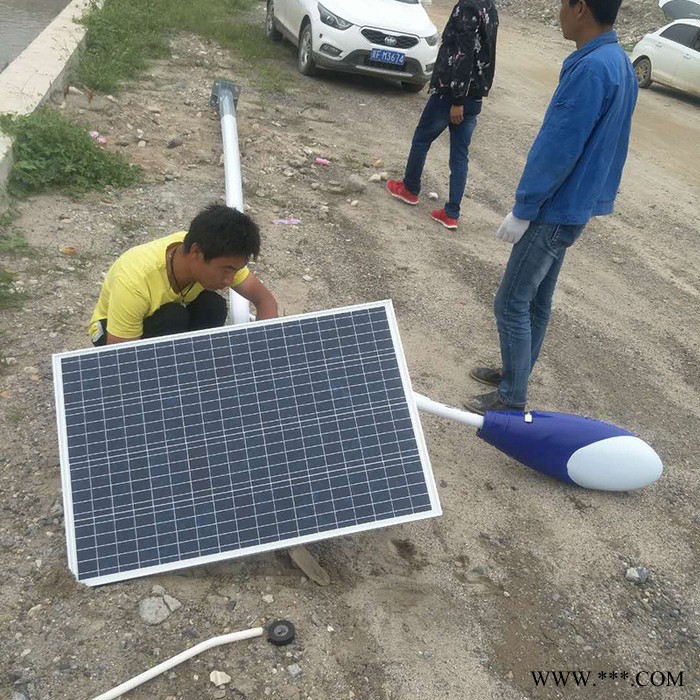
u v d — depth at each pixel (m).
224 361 2.72
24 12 10.22
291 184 6.34
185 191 5.73
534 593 2.96
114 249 4.79
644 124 11.27
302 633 2.54
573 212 3.31
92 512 2.53
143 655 2.36
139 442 2.60
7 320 3.89
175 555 2.51
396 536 3.11
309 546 2.96
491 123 9.48
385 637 2.63
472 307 5.08
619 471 3.46
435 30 9.73
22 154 5.25
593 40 3.15
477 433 3.50
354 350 2.79
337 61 9.30
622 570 3.16
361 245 5.59
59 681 2.25
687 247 6.95
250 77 9.11
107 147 6.11
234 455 2.62
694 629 2.94
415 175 6.29
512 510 3.39
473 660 2.62
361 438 2.69
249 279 3.21
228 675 2.35
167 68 8.59
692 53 13.40
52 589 2.50
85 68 7.41
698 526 3.52
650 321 5.49
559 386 4.45
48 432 3.21
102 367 2.66
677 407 4.48
